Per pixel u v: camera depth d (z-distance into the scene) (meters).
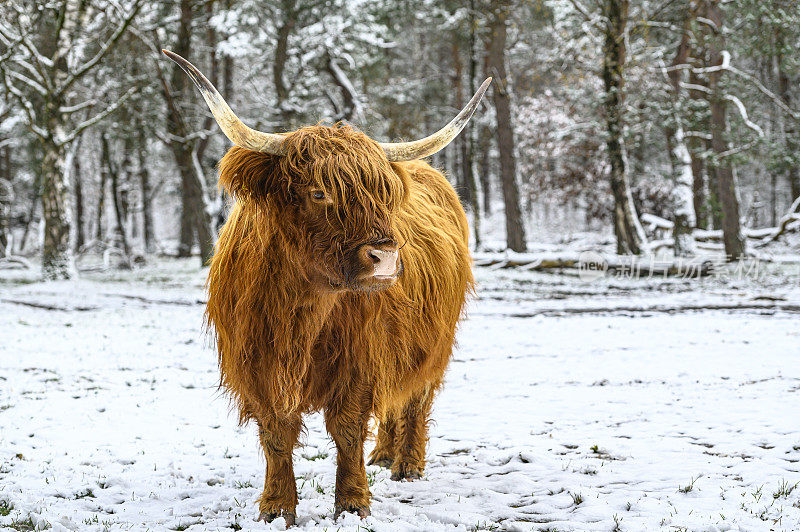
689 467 5.44
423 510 4.67
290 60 34.81
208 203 32.53
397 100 42.88
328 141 3.82
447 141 4.20
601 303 17.41
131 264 36.25
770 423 6.57
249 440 6.50
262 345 4.13
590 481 5.24
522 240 30.77
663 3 29.14
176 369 9.86
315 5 32.94
